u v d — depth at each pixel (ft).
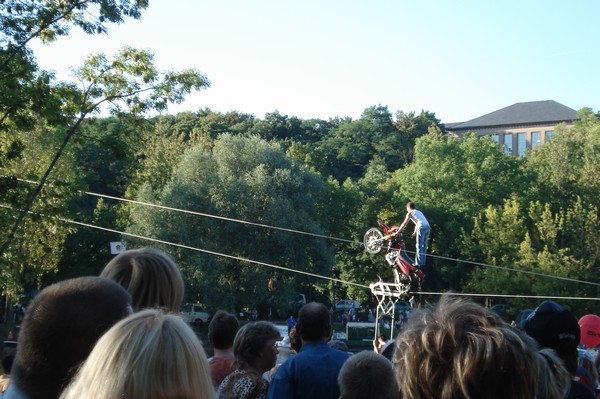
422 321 8.28
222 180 145.28
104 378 6.49
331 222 202.49
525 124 429.38
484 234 172.14
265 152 155.22
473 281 168.55
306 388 15.64
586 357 17.58
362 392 12.11
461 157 202.69
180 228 139.03
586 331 20.79
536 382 7.74
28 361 7.84
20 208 62.90
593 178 181.06
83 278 8.64
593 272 159.22
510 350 7.56
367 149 335.26
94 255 183.52
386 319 74.79
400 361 8.43
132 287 11.60
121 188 222.28
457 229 189.78
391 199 205.26
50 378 7.80
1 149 64.95
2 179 61.72
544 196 186.50
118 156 70.64
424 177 201.57
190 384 6.57
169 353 6.57
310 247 148.15
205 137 201.87
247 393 16.19
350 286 198.49
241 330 17.52
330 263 149.48
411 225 196.34
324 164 287.69
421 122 343.46
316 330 16.67
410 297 63.21
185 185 144.87
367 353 12.81
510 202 179.63
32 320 7.97
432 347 7.81
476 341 7.62
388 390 12.17
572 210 167.12
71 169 129.29
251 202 142.20
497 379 7.47
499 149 210.79
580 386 12.25
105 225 180.96
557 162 190.70
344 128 348.38
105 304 8.14
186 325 6.96
